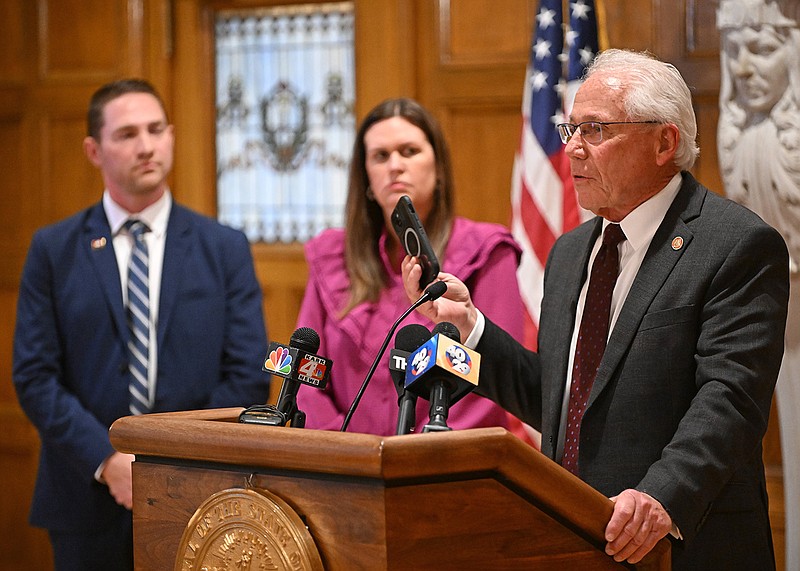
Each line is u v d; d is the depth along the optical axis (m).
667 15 6.05
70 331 5.09
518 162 5.76
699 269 3.14
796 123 4.71
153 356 5.07
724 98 5.00
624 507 2.58
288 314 7.48
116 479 4.80
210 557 2.46
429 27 6.92
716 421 2.91
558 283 3.66
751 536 3.13
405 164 4.52
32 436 7.90
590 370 3.35
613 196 3.29
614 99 3.24
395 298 4.53
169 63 7.62
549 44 5.74
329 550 2.30
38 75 7.88
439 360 2.45
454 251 4.52
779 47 4.74
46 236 5.22
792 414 4.89
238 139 7.64
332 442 2.24
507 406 3.63
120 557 4.92
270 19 7.52
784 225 4.80
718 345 3.04
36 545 7.91
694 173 6.02
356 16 7.14
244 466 2.48
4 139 7.99
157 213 5.27
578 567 2.53
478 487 2.34
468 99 6.80
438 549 2.27
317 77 7.43
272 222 7.58
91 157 5.37
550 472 2.42
